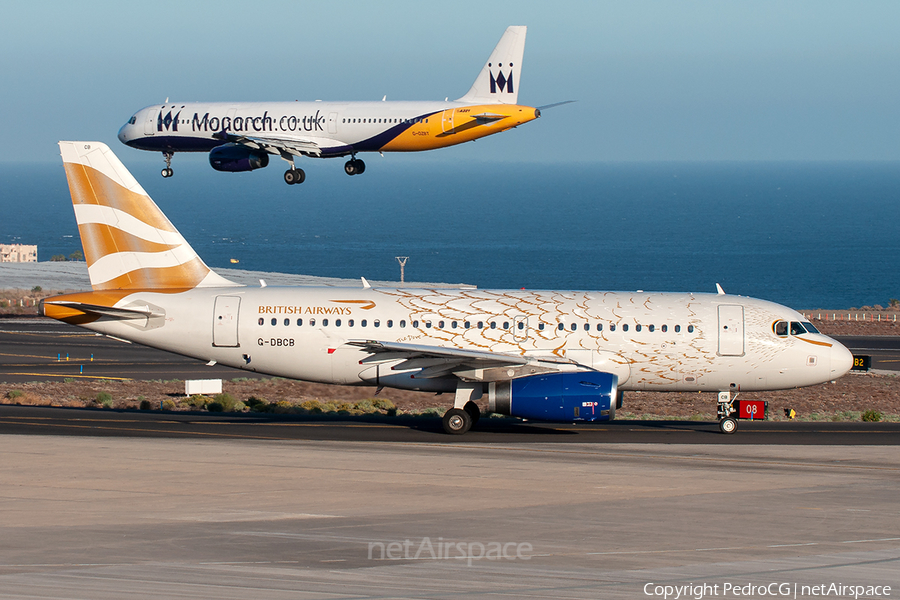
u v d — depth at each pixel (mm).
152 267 146375
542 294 145125
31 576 67875
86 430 133875
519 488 100250
